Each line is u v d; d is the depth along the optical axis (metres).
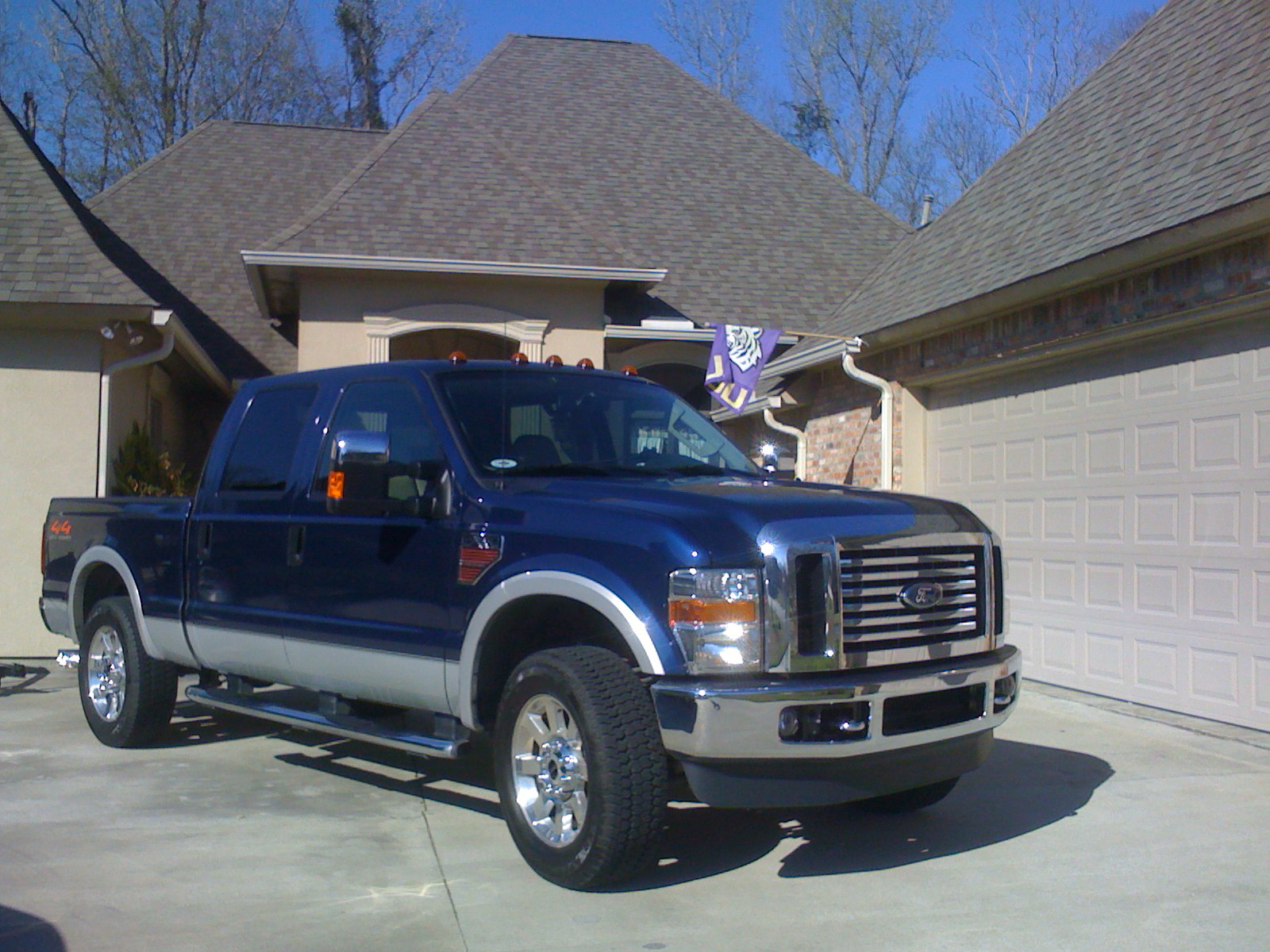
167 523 7.01
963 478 10.70
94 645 7.62
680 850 5.39
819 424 13.23
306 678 6.10
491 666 5.20
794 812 6.05
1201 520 8.02
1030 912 4.60
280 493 6.26
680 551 4.51
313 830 5.65
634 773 4.50
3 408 10.96
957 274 10.73
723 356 11.22
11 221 11.26
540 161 18.00
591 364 6.55
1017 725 7.95
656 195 17.67
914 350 11.03
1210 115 8.91
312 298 13.52
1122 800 6.18
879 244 17.61
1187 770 6.77
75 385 11.09
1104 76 11.48
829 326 13.08
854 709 4.57
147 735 7.31
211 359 14.05
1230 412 7.78
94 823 5.72
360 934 4.32
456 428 5.57
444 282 13.73
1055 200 10.16
